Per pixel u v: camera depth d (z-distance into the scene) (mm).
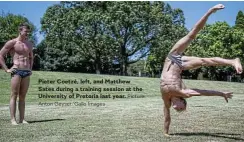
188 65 6785
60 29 48250
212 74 67375
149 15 48625
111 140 7145
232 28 69500
